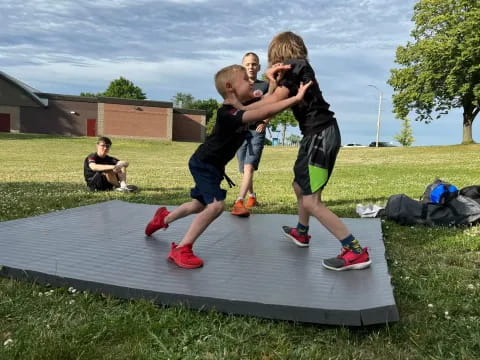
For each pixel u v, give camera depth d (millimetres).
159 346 1970
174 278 2557
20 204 5430
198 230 2809
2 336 2023
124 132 43031
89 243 3320
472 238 3824
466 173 12312
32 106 41562
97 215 4434
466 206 4375
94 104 43156
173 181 9492
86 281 2504
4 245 3225
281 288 2383
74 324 2131
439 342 1984
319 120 2725
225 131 2734
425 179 10188
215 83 2850
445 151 23406
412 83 28000
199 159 2859
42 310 2297
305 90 2611
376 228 3875
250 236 3623
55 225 3934
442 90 26750
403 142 55125
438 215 4371
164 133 43875
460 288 2621
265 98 2779
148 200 6137
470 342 1985
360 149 28188
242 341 1999
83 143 31031
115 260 2891
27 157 19609
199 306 2279
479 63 23906
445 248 3572
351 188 8039
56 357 1836
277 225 4070
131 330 2080
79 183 8414
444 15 25469
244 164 4723
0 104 40719
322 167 2711
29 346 1907
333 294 2277
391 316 2043
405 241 3807
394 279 2770
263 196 6723
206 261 2904
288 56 2836
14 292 2520
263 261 2906
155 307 2322
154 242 3371
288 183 9117
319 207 2740
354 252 2691
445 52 24500
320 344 2006
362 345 1994
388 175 11656
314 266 2793
